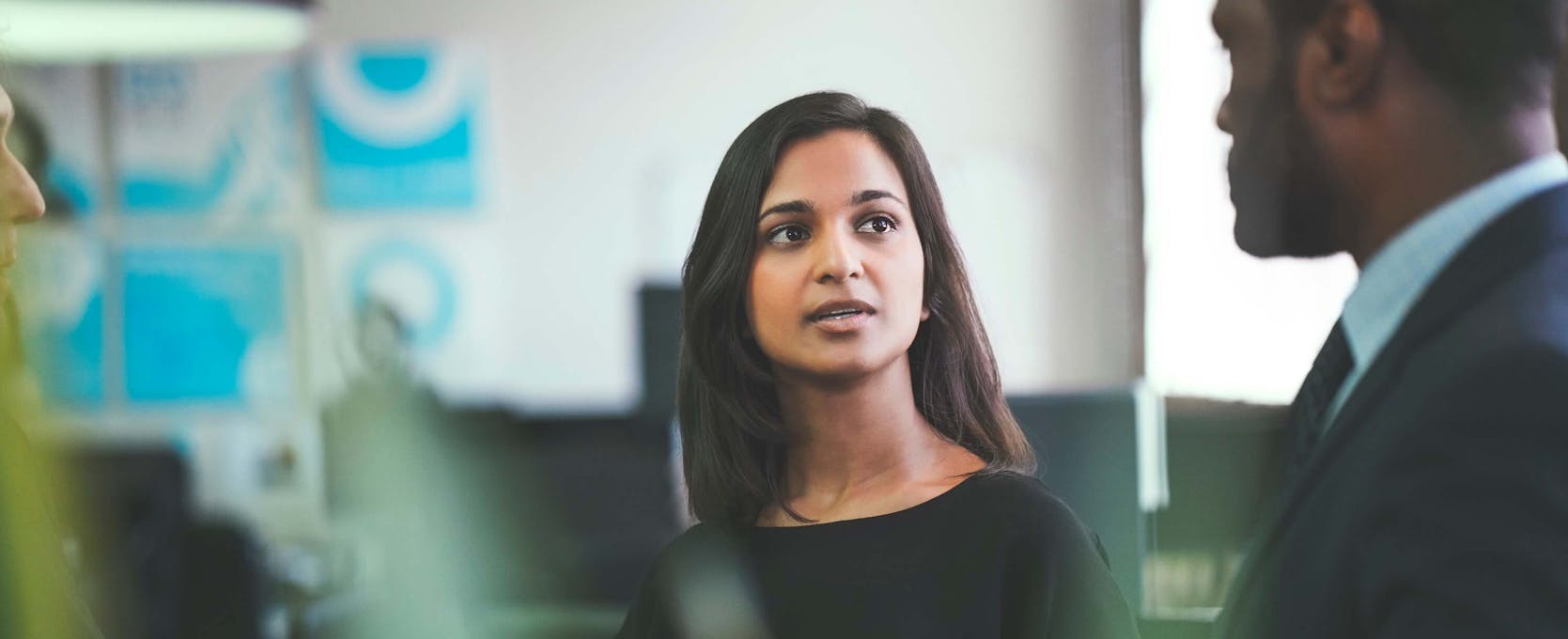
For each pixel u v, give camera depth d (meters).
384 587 2.17
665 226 4.47
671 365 2.91
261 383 3.95
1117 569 0.90
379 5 4.25
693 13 4.42
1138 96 2.60
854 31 4.30
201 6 1.34
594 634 2.09
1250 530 0.74
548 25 4.33
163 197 4.09
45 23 1.27
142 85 3.96
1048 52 4.02
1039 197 4.01
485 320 4.43
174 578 1.62
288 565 2.00
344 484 2.34
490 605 2.19
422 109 4.34
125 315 3.84
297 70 4.22
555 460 2.52
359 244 4.32
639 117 4.46
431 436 2.48
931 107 4.24
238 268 3.98
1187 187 2.48
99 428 3.64
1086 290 3.79
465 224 4.43
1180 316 2.23
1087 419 1.11
